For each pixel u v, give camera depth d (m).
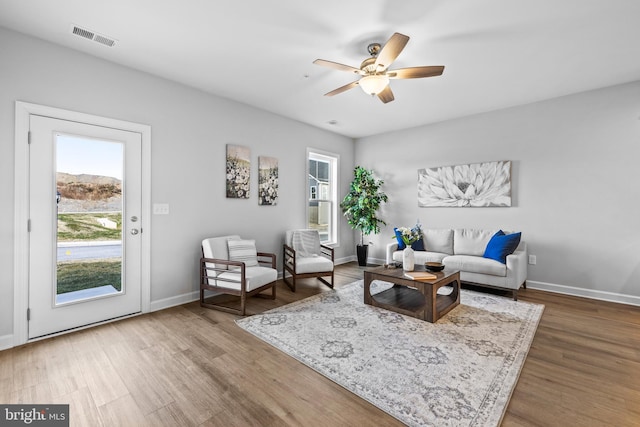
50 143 2.52
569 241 3.74
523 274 3.70
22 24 2.27
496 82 3.34
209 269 3.25
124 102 2.95
